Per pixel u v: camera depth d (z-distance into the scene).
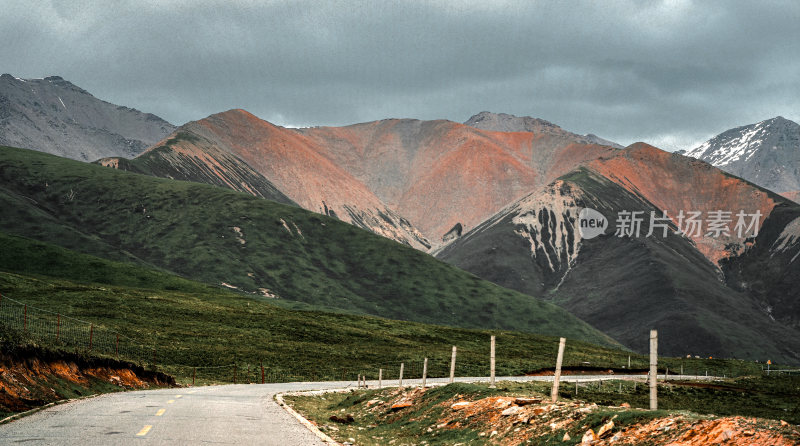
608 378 84.56
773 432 13.20
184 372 69.12
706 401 68.31
